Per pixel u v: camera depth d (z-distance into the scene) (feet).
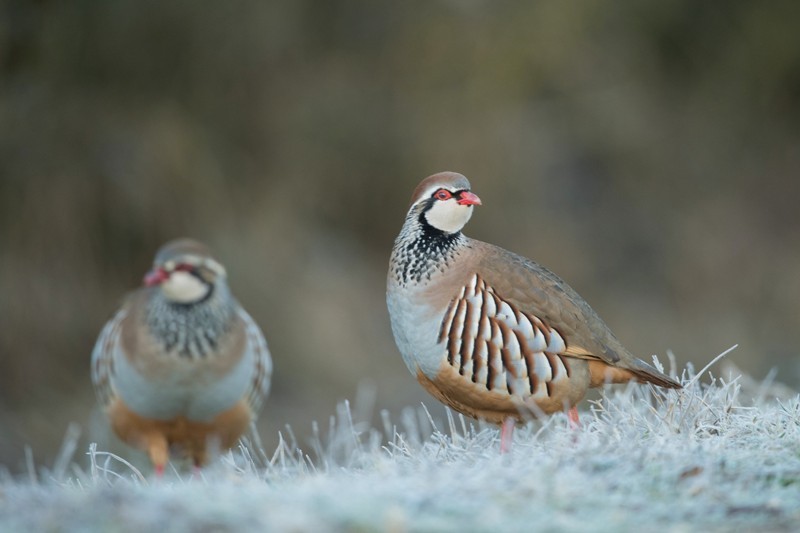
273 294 55.06
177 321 25.89
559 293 24.39
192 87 56.95
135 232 53.06
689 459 18.98
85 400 48.60
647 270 67.77
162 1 54.70
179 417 26.81
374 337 56.95
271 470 21.62
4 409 47.75
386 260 63.10
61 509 15.94
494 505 16.53
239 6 57.36
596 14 69.82
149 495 16.85
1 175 51.75
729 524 16.21
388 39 65.00
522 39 66.69
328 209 63.31
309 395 52.65
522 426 26.25
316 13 62.69
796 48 77.25
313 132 62.49
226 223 55.67
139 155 53.83
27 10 53.88
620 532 15.62
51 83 54.08
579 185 68.28
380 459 20.72
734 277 69.31
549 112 67.46
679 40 75.72
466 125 64.39
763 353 63.82
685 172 72.23
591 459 18.92
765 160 75.41
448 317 24.09
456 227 24.53
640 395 26.78
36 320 49.83
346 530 14.98
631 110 69.41
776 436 21.07
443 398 25.14
